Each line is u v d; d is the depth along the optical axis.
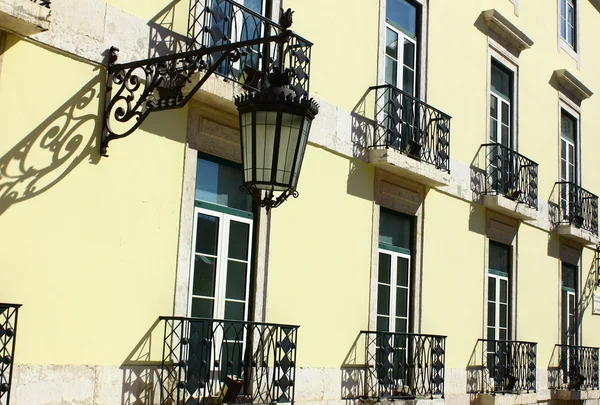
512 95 12.25
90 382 6.00
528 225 12.34
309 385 7.91
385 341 8.73
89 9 6.15
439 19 10.48
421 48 10.05
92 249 6.10
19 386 5.55
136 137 6.47
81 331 5.98
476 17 11.33
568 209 13.50
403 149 9.27
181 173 6.83
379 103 9.18
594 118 15.35
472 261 10.74
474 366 10.62
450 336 10.18
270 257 7.61
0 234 5.54
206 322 6.98
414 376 9.25
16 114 5.67
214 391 6.96
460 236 10.52
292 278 7.84
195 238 6.96
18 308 5.49
